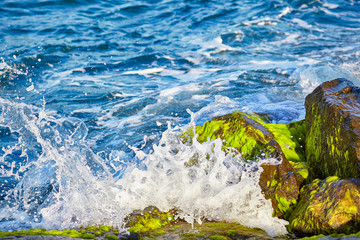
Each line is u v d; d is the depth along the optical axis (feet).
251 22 118.73
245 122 44.16
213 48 100.78
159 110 67.92
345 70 81.00
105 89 77.51
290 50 97.60
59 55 94.53
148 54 96.94
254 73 83.15
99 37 107.34
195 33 112.06
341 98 41.78
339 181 33.30
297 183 36.68
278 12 126.21
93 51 98.22
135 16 126.21
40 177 46.34
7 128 60.80
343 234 29.91
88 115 66.64
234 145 42.96
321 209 32.40
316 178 38.83
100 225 35.53
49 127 47.55
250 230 34.06
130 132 60.59
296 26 115.65
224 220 36.68
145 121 64.13
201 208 37.58
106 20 121.19
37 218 38.75
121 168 49.34
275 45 101.96
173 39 107.76
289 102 67.56
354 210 31.58
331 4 134.00
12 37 103.35
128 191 39.83
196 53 97.76
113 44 103.04
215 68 88.28
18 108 47.32
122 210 37.78
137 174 41.11
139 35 110.52
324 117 41.22
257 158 39.01
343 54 91.91
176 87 77.92
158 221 35.96
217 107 66.59
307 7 131.03
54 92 75.72
